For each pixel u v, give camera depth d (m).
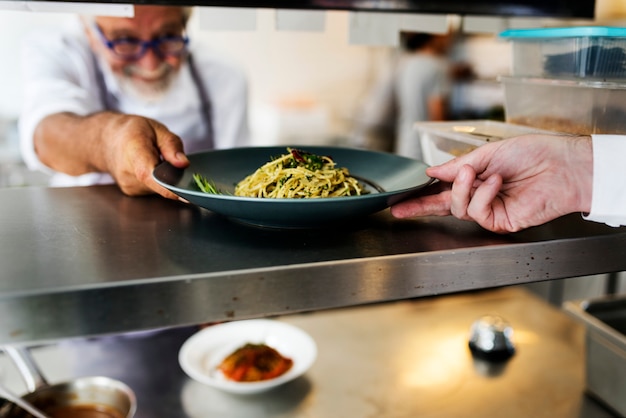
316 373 1.42
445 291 0.66
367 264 0.62
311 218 0.70
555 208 0.76
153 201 0.85
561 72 0.98
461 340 1.59
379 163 0.98
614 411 1.29
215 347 1.48
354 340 1.58
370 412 1.28
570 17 1.21
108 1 0.92
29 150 1.98
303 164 0.91
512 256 0.68
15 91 1.96
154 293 0.56
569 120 0.96
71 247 0.65
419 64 2.37
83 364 1.47
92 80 2.02
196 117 2.17
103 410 1.19
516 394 1.36
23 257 0.61
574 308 1.39
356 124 2.39
